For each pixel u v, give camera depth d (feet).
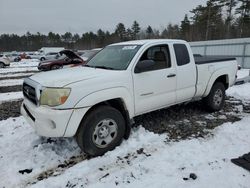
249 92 25.29
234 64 19.22
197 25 145.28
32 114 11.24
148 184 9.40
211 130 14.56
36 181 9.87
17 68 71.36
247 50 59.77
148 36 206.08
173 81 14.43
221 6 131.13
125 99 12.18
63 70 13.52
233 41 62.90
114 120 11.83
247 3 123.44
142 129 14.33
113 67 13.14
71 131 10.55
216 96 18.04
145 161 11.03
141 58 13.17
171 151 11.91
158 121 16.12
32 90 11.51
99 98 11.13
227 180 9.49
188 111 18.28
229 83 18.81
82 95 10.64
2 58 74.38
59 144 12.86
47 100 10.44
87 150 11.18
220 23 133.28
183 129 14.75
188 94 15.66
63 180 9.84
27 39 304.30
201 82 16.39
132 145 12.44
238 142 12.85
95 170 10.47
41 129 10.65
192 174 9.87
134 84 12.55
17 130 15.33
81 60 48.39
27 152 12.22
